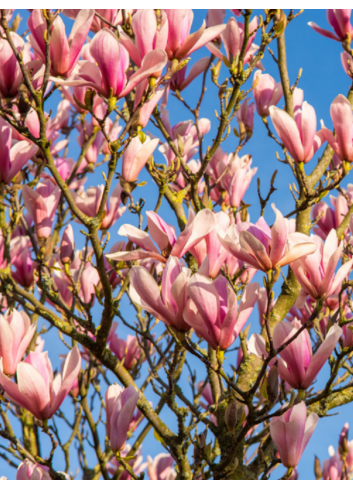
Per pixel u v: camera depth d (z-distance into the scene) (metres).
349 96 4.89
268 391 2.55
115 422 3.04
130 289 2.55
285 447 2.64
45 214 3.68
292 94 4.37
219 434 3.58
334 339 2.56
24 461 3.03
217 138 3.59
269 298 2.39
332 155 4.60
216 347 2.44
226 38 3.80
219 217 2.89
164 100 4.50
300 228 4.14
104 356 3.27
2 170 3.60
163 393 3.05
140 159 3.28
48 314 3.33
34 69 3.48
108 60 2.65
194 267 3.82
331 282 2.62
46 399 2.79
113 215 4.20
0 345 2.86
